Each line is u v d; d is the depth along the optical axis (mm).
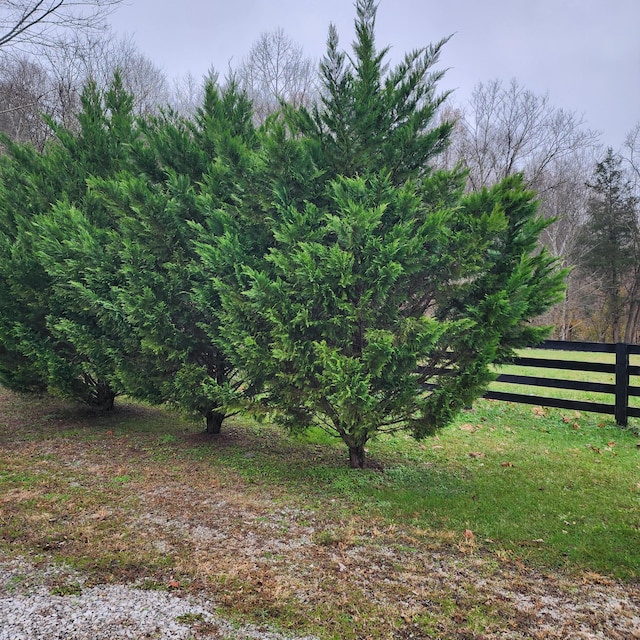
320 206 4668
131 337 5344
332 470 4902
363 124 4469
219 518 3699
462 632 2393
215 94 6141
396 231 3951
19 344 6098
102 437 6094
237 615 2475
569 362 6891
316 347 4012
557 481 4566
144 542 3254
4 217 6660
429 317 4316
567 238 28312
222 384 4984
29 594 2602
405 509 3932
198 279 5125
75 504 3887
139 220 5242
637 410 6418
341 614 2512
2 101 12453
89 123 6695
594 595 2738
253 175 4625
